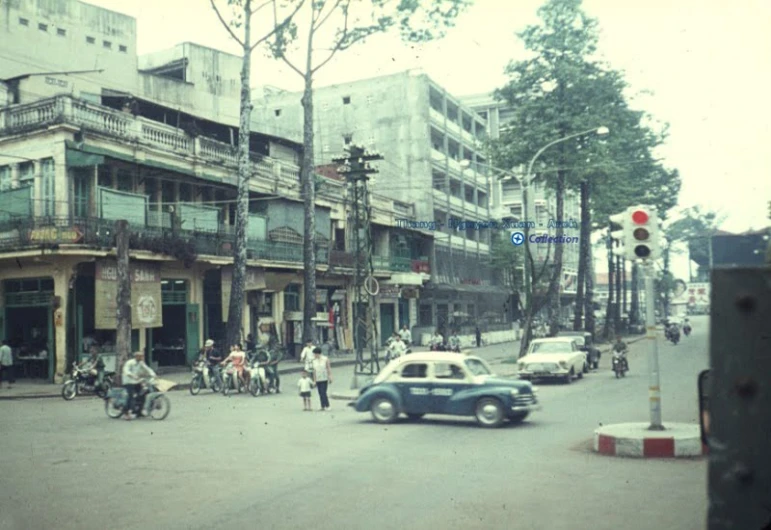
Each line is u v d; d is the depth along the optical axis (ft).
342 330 136.98
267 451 36.65
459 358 46.91
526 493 26.05
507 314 212.84
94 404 63.87
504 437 40.34
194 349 98.53
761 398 9.48
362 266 135.23
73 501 26.20
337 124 179.01
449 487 27.37
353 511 23.95
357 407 48.37
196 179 98.07
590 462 31.76
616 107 118.62
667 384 71.36
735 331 9.76
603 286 391.45
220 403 62.80
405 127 173.17
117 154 85.35
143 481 29.55
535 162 117.29
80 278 85.51
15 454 36.65
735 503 9.53
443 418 49.90
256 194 110.73
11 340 88.89
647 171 141.90
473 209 204.33
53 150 81.61
